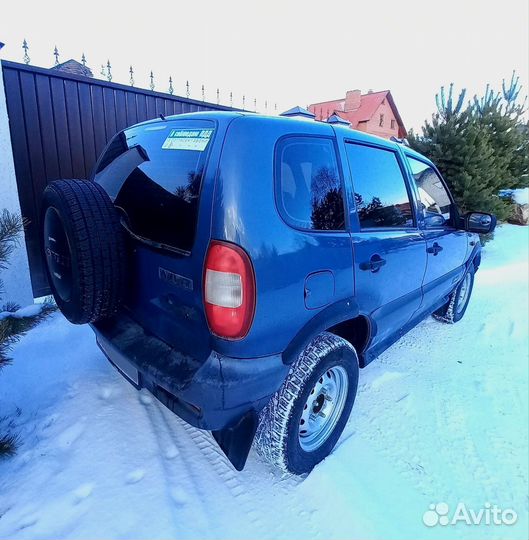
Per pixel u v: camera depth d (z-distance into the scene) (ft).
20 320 8.87
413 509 6.80
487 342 13.44
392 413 9.26
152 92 16.78
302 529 6.26
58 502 6.28
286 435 6.56
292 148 6.38
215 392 5.57
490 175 26.55
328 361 7.00
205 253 5.51
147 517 6.07
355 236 7.39
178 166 6.23
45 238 7.66
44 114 13.87
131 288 7.16
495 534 6.43
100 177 8.43
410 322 11.31
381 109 109.40
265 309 5.67
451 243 12.02
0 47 11.87
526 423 9.21
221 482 6.97
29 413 8.34
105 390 9.03
